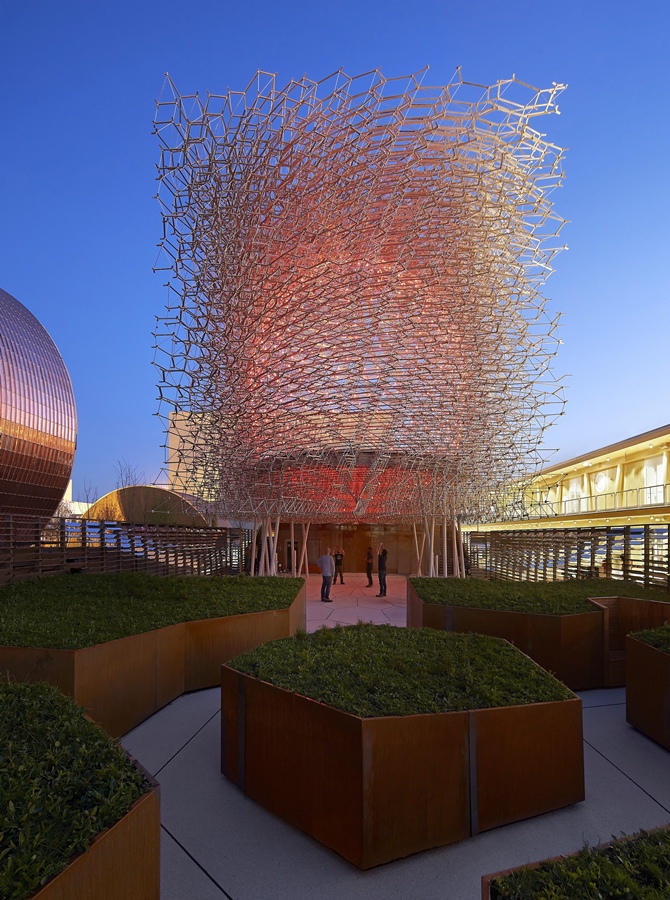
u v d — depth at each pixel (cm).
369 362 1623
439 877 388
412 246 1495
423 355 1658
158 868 303
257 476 1931
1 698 400
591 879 246
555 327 1680
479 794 439
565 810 477
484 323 1622
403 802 409
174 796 501
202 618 808
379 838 398
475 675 532
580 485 4528
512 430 1827
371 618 1448
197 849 421
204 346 1523
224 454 1852
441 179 1413
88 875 239
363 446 1817
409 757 412
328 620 1415
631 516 2703
